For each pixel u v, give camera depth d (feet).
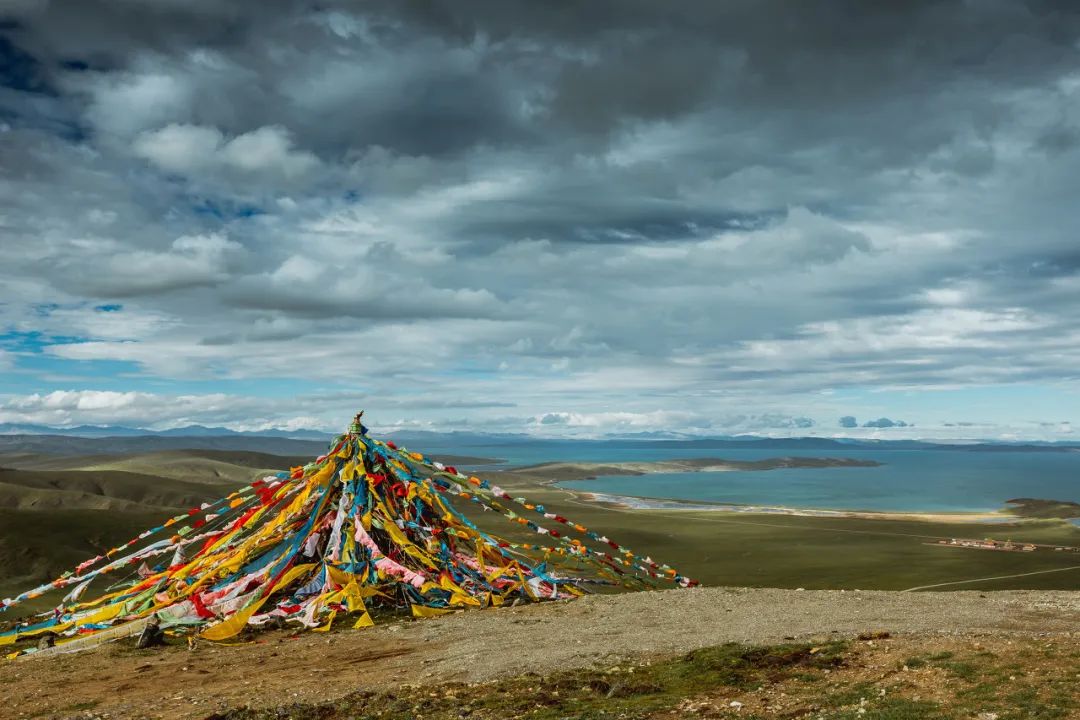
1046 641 52.47
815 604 73.10
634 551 342.03
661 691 50.47
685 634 64.39
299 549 98.17
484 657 62.13
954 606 68.54
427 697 52.49
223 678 62.80
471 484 111.96
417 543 101.71
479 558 100.63
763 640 59.31
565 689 52.24
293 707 52.26
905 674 48.73
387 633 75.82
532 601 93.81
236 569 95.45
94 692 60.85
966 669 48.01
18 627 94.58
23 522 296.51
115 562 106.01
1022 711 41.01
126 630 84.12
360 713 50.37
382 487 105.70
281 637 80.28
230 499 111.96
